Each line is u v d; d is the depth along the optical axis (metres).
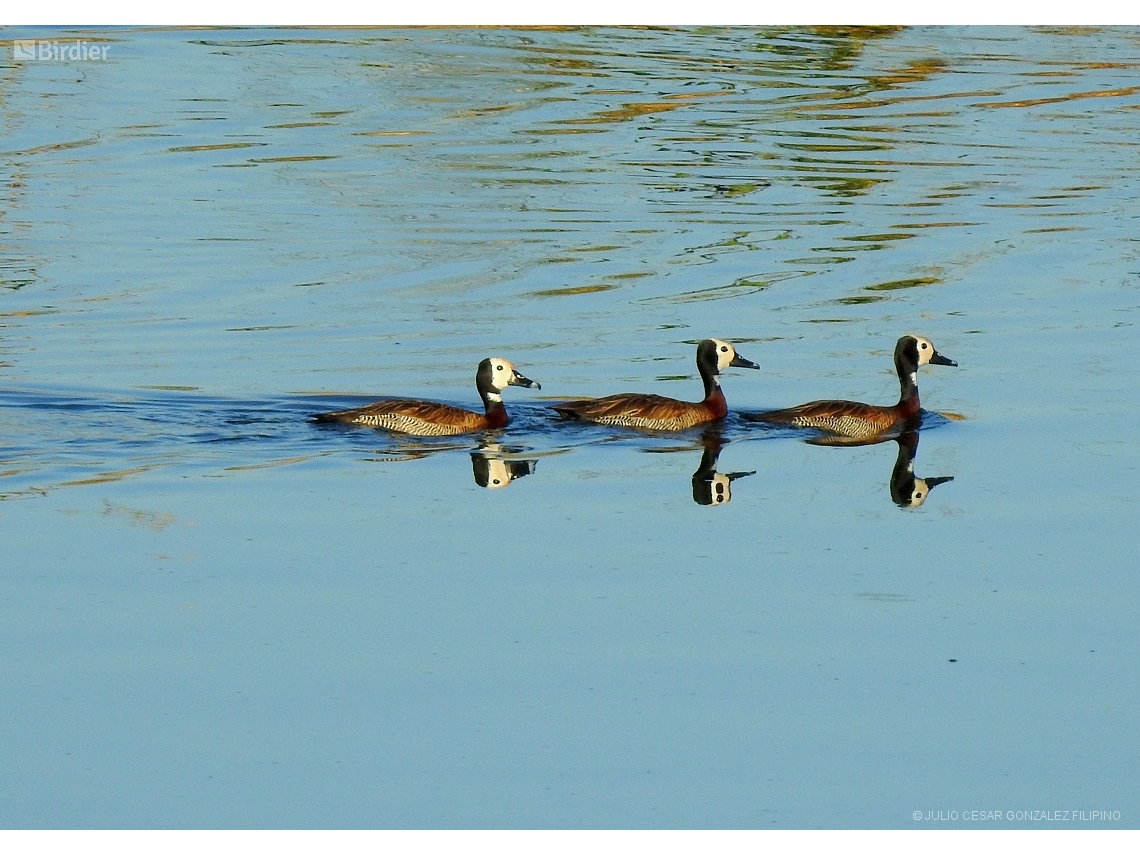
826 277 28.78
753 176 36.81
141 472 19.05
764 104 44.50
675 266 29.36
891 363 23.98
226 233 31.00
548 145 39.34
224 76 46.38
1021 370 23.53
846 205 34.31
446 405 20.89
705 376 21.55
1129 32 56.22
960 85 47.41
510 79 46.88
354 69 47.44
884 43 53.44
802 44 52.81
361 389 22.25
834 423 21.16
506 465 19.64
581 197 34.53
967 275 28.92
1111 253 30.50
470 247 30.45
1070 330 25.58
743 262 29.69
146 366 22.97
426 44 51.28
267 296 26.92
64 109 42.03
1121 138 41.28
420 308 26.45
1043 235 31.89
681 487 18.94
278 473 19.11
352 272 28.52
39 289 27.08
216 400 21.56
